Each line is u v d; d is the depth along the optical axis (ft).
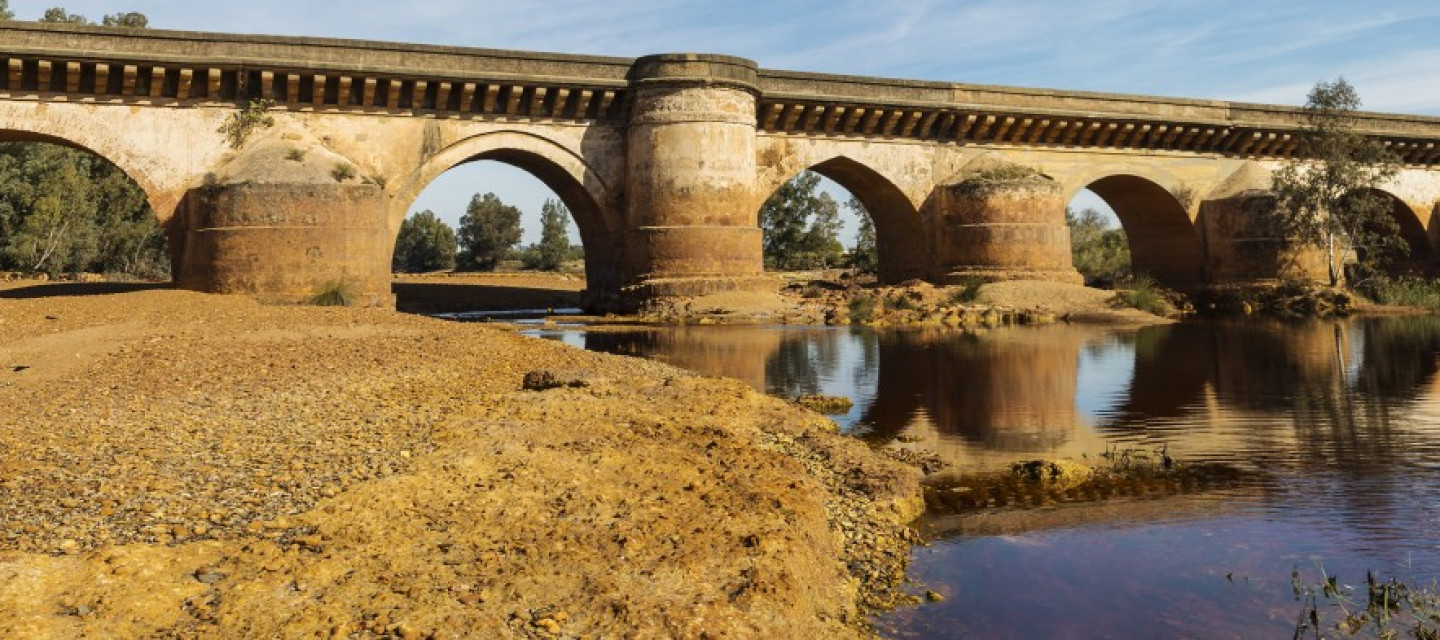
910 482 32.83
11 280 150.92
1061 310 125.80
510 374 51.06
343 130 114.62
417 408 39.29
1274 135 161.17
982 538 27.89
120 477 25.84
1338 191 148.77
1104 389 59.16
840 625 20.77
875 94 138.82
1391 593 22.85
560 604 18.88
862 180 149.59
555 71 122.93
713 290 122.62
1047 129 150.30
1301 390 59.11
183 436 31.81
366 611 17.62
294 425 34.53
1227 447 41.22
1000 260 140.56
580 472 28.73
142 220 199.21
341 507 23.59
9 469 26.37
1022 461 38.40
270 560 19.62
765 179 135.95
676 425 38.09
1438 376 65.67
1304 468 36.86
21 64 100.99
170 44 105.60
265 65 108.88
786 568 21.74
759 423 41.91
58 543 19.98
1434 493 32.60
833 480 33.27
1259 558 25.86
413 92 116.98
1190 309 144.25
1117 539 27.68
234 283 99.81
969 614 21.99
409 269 317.01
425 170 118.32
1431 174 176.04
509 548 21.53
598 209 128.26
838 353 78.74
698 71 124.77
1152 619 21.77
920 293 131.34
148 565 18.80
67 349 53.06
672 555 21.80
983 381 62.44
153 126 106.73
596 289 137.90
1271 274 150.82
